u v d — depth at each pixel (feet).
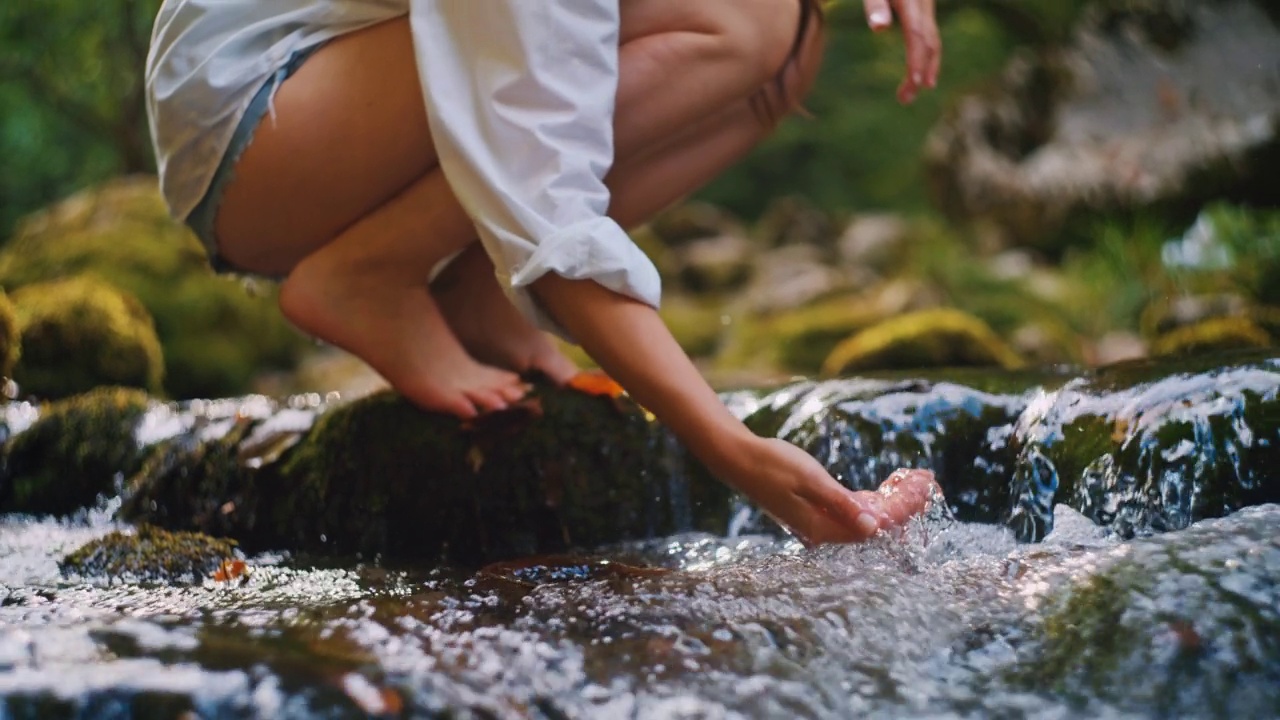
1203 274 13.09
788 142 27.66
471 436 5.90
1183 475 4.73
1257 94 15.51
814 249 22.18
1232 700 3.16
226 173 5.41
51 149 21.81
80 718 2.75
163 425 6.73
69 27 19.08
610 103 4.89
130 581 5.03
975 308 15.52
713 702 3.08
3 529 6.25
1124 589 3.60
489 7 4.81
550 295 4.74
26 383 8.59
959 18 22.90
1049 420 5.22
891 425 5.56
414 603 3.79
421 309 5.73
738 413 6.01
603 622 3.59
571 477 5.82
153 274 13.30
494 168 4.75
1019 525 5.10
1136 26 17.04
